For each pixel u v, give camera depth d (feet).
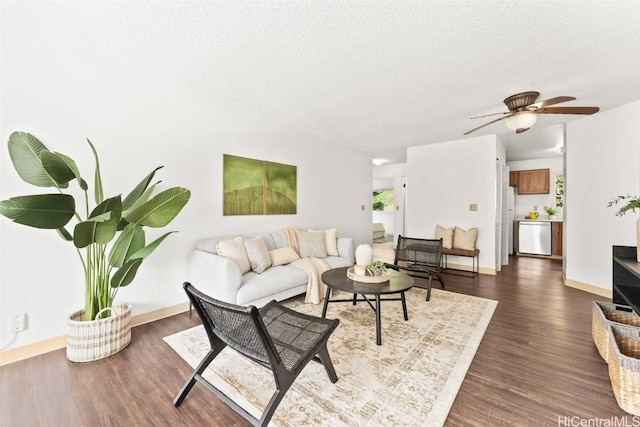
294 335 5.27
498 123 12.57
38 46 6.60
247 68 7.57
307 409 4.86
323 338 5.14
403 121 12.24
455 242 15.33
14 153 5.76
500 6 5.17
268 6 5.24
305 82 8.40
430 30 5.90
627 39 6.13
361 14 5.43
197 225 9.94
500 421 4.56
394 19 5.57
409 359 6.41
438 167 16.58
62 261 7.07
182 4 5.20
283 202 13.16
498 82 8.33
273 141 12.64
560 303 10.27
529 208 21.89
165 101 9.02
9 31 6.01
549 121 12.44
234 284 8.12
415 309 9.58
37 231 6.72
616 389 4.94
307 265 10.67
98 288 6.87
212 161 10.37
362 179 18.83
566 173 12.69
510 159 21.80
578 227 12.09
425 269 11.81
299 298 10.69
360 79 8.19
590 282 11.60
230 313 4.18
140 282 8.53
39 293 6.75
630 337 5.74
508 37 6.11
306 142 14.40
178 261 9.41
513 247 21.53
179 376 5.85
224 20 5.64
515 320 8.70
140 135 8.49
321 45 6.49
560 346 7.04
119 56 7.02
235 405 4.39
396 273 9.26
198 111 9.91
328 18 5.56
